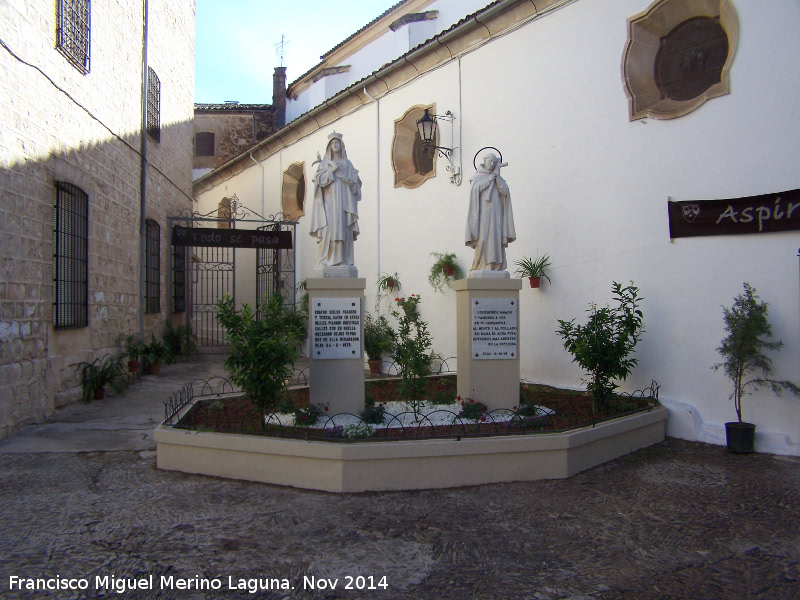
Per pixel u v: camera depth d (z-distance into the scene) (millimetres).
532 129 9320
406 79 11727
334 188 7117
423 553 4180
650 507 5094
